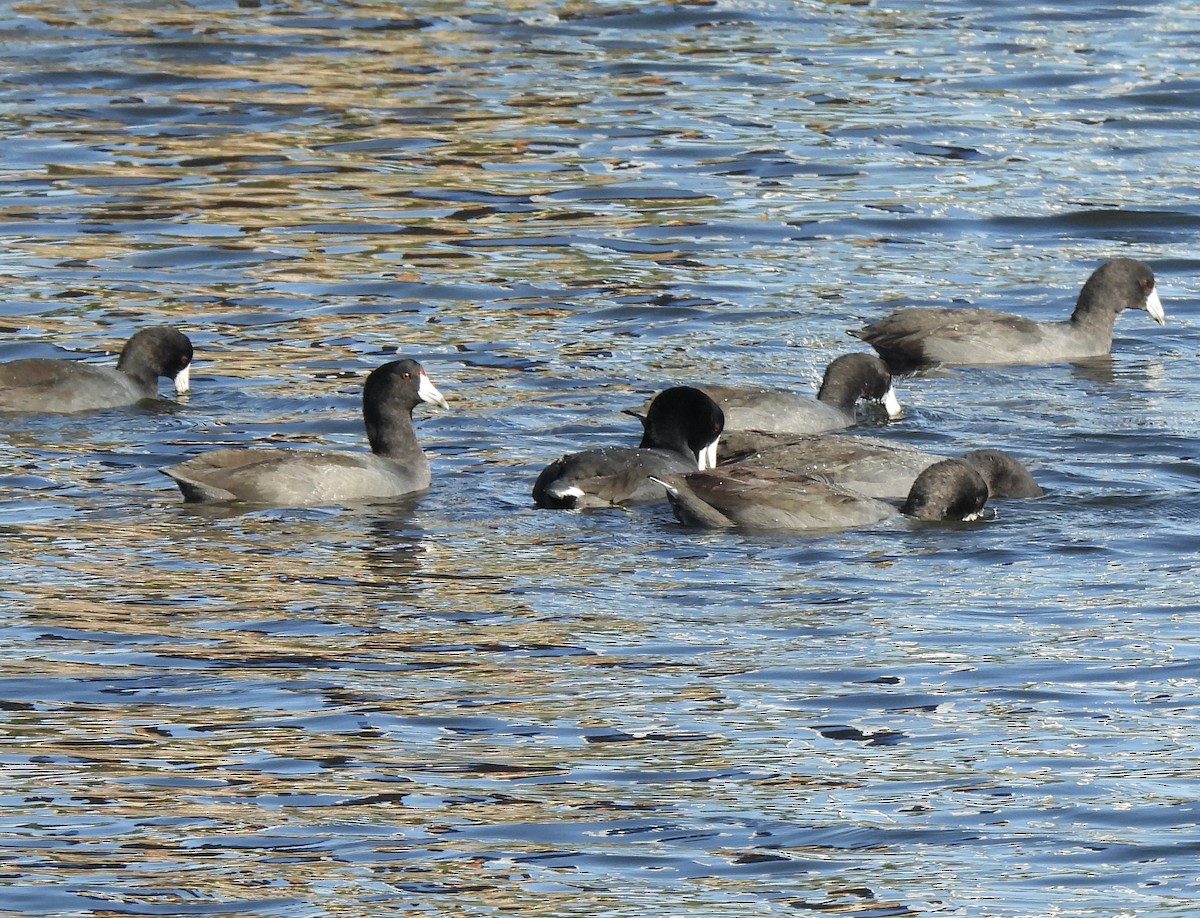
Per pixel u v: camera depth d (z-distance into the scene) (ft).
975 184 96.68
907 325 76.13
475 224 90.74
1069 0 132.16
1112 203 94.07
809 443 60.64
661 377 71.67
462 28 124.67
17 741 41.60
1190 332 80.38
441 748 41.60
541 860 36.65
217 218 90.99
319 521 56.49
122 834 37.58
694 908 34.81
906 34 123.54
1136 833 37.68
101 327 76.64
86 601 49.78
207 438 64.95
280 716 43.14
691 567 52.90
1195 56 117.80
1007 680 45.21
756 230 90.22
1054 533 55.77
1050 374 74.74
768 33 123.75
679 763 40.91
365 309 79.46
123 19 124.67
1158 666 45.96
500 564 53.06
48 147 100.94
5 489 59.06
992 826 38.04
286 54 118.11
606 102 109.29
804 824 38.22
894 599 50.57
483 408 68.03
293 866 36.29
